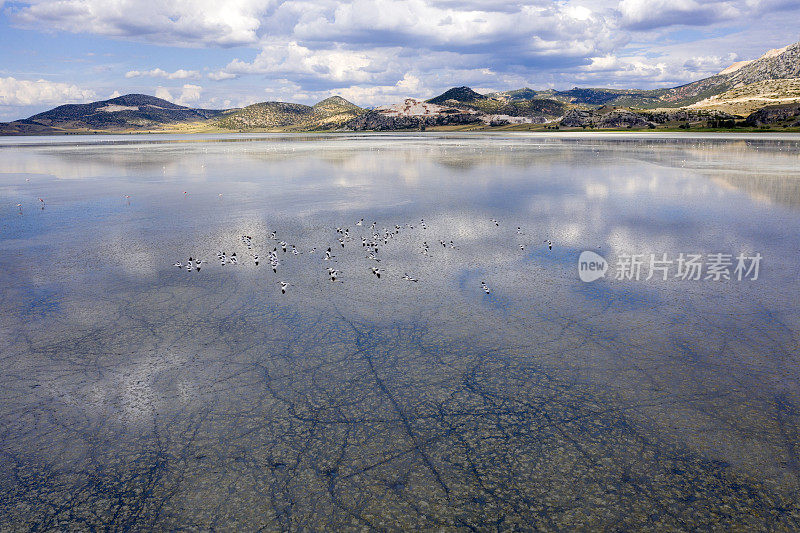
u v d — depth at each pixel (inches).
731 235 813.9
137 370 399.5
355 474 281.4
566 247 766.5
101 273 653.3
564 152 3051.2
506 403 346.3
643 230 874.1
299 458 295.1
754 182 1475.1
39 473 287.1
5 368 404.5
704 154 2659.9
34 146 5032.0
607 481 272.1
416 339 447.2
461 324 478.3
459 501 260.2
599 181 1583.4
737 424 316.8
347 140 6136.8
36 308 529.7
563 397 351.9
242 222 1007.0
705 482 269.0
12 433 322.7
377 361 408.2
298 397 358.3
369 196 1344.7
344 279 624.1
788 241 760.3
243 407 347.3
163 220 1032.8
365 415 335.9
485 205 1170.0
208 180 1772.9
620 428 316.5
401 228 930.7
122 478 282.4
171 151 3789.4
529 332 457.7
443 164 2322.8
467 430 318.3
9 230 937.5
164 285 603.2
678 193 1294.3
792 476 271.0
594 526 242.4
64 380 386.3
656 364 394.9
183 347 437.7
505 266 671.1
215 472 285.0
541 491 266.1
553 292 564.4
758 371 380.5
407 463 289.7
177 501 264.5
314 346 437.1
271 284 606.2
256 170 2135.8
